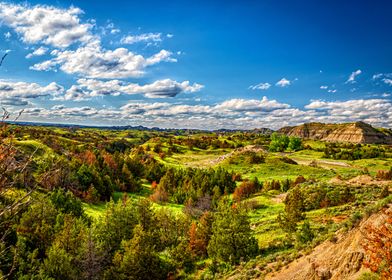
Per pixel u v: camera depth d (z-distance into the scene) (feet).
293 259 109.81
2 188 20.63
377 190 202.28
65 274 120.98
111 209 175.32
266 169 401.29
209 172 345.31
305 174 368.68
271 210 222.28
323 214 175.94
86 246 134.51
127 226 171.01
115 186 321.73
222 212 157.79
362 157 527.40
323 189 212.84
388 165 433.48
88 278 130.52
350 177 253.24
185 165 492.13
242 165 431.84
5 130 20.76
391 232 48.11
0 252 24.41
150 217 180.86
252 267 122.72
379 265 48.57
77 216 193.57
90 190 264.72
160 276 139.44
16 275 104.27
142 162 426.92
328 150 563.89
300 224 165.37
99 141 588.09
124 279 133.59
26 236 142.92
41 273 109.40
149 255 138.00
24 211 150.30
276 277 104.73
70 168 254.27
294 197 205.77
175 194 298.97
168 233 183.93
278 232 162.40
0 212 21.12
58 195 188.85
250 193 285.02
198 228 173.68
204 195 285.64
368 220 90.63
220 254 142.72
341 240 96.32
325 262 92.58
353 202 187.83
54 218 162.30
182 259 151.64
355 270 78.84
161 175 390.01
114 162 360.48
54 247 125.49
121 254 148.36
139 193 333.83
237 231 142.61
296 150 626.64
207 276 134.41
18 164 21.29
